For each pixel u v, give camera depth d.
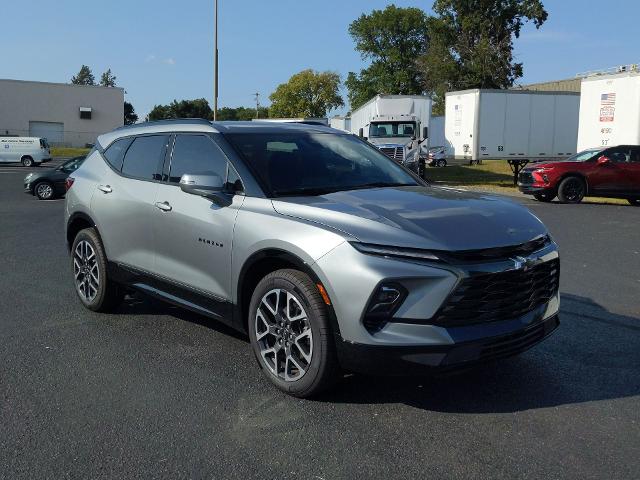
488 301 3.52
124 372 4.40
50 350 4.87
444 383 4.20
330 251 3.56
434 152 42.22
